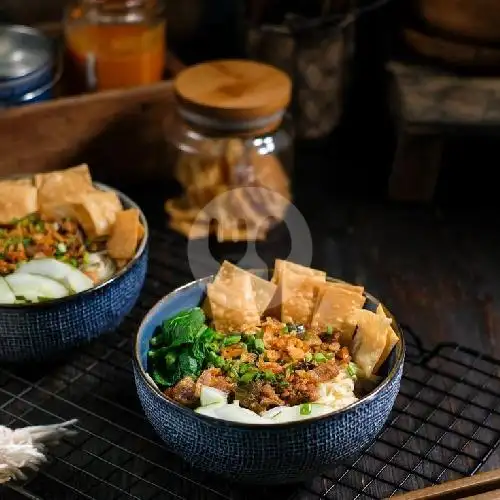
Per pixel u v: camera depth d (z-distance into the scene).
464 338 1.44
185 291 1.34
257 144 1.50
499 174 1.65
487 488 1.26
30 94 1.54
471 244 1.56
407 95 1.57
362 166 1.66
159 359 1.31
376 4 1.63
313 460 1.25
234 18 1.73
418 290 1.50
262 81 1.51
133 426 1.35
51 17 1.68
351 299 1.32
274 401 1.26
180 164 1.52
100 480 1.30
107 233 1.40
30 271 1.36
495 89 1.58
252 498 1.29
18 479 1.30
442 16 1.59
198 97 1.48
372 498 1.29
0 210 1.41
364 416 1.25
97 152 1.55
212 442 1.25
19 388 1.38
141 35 1.55
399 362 1.28
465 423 1.35
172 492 1.30
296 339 1.31
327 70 1.62
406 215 1.59
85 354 1.41
